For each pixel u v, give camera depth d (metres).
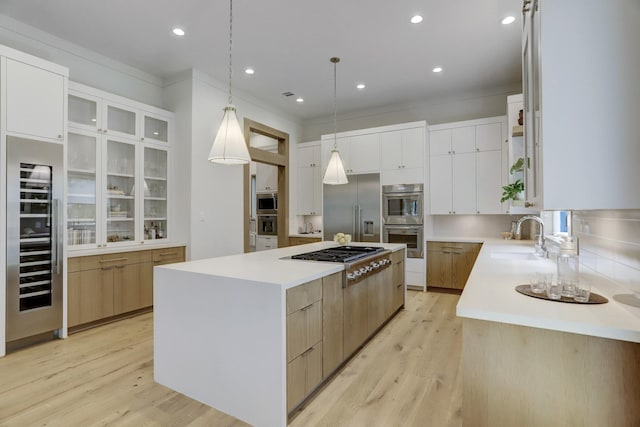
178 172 4.48
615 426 1.16
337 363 2.44
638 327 1.10
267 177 6.82
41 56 3.47
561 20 1.16
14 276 2.89
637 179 1.09
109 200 3.95
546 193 1.17
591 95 1.12
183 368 2.24
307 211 6.34
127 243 4.04
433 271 5.03
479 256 2.85
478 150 4.88
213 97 4.66
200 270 2.23
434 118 5.50
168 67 4.32
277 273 2.13
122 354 2.88
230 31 3.17
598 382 1.17
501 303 1.38
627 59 1.10
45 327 3.09
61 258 3.20
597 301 1.39
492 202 4.78
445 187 5.10
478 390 1.33
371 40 3.65
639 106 1.08
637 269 1.21
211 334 2.09
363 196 5.47
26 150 2.96
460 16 3.21
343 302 2.54
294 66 4.29
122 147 4.09
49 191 3.14
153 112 4.27
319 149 6.24
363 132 5.50
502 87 4.98
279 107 5.91
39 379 2.44
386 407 2.10
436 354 2.87
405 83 4.85
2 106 2.82
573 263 1.49
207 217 4.57
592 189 1.12
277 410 1.85
